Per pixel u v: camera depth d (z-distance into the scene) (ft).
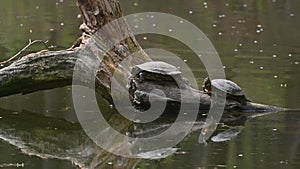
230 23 93.61
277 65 66.49
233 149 40.42
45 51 51.72
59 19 95.04
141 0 112.57
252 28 89.86
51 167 37.19
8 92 51.67
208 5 110.52
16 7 106.01
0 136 44.70
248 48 76.07
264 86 57.31
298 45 78.23
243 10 105.70
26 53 70.18
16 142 43.27
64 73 51.11
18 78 50.80
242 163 37.19
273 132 44.50
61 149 41.68
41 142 43.45
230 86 50.55
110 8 52.39
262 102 52.16
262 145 41.11
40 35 82.28
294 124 46.68
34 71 50.93
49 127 47.32
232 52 73.46
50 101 54.54
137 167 37.06
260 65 66.44
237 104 50.44
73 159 39.24
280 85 57.77
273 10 105.70
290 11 104.78
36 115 50.21
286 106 51.70
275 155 38.81
